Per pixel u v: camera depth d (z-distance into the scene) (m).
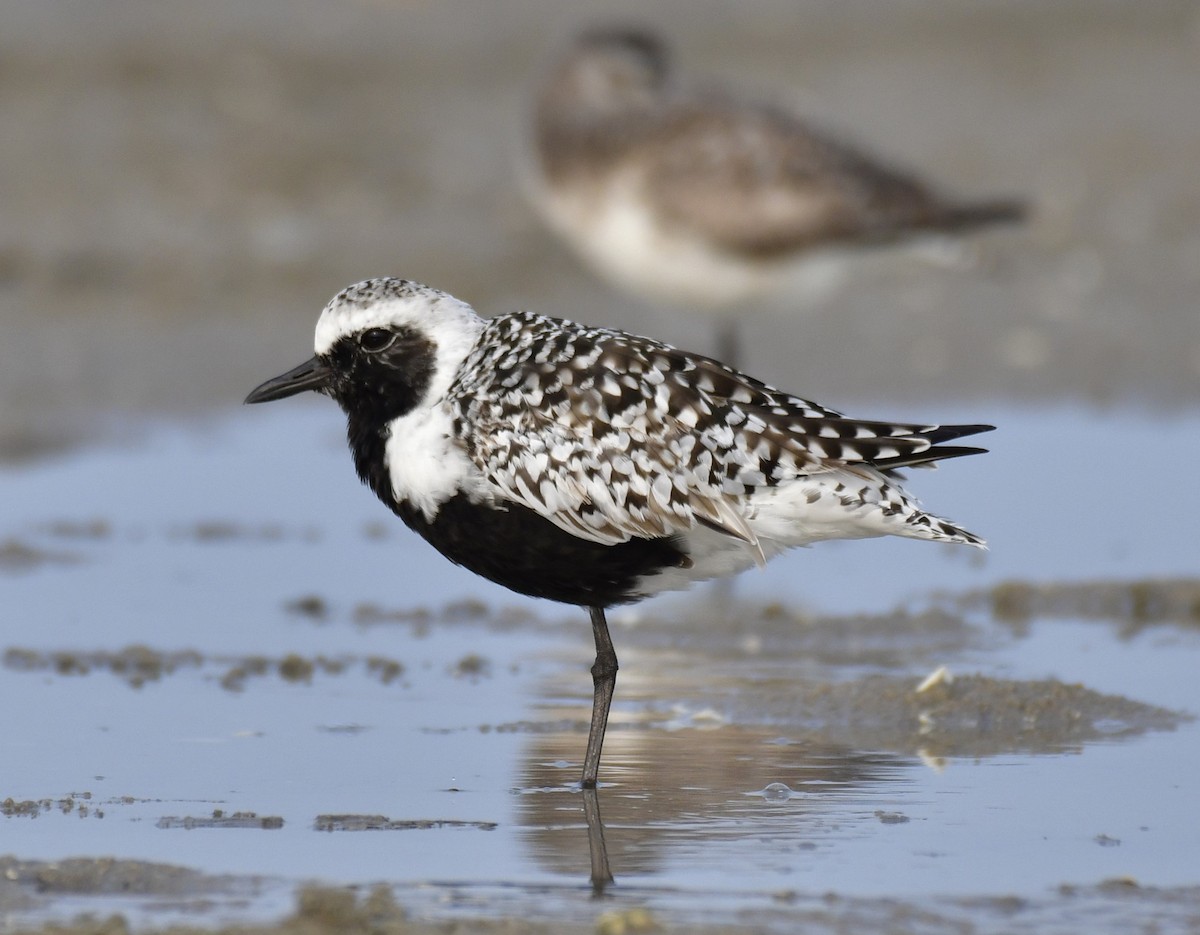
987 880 7.84
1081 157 25.61
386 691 10.99
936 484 15.48
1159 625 12.42
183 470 16.05
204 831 8.51
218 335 19.27
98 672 11.30
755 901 7.54
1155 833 8.49
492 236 22.52
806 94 28.02
